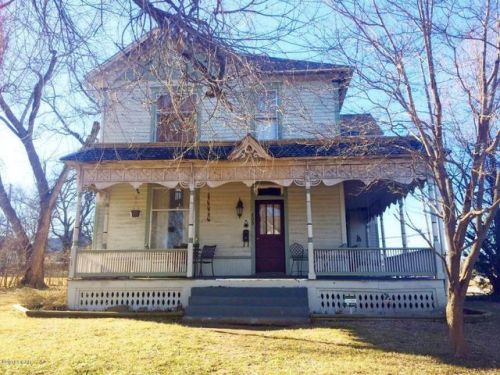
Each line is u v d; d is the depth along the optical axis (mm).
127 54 4676
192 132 6242
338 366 6199
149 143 12961
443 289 11133
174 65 4660
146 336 7934
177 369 5898
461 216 6719
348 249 11781
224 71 4723
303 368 6062
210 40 4477
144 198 14586
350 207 16438
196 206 14523
